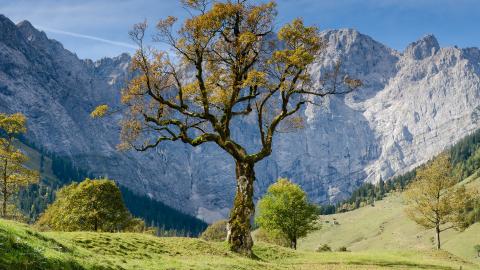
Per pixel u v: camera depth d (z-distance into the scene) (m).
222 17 39.72
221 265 30.73
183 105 42.25
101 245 31.17
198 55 41.31
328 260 45.81
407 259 50.03
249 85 40.41
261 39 42.44
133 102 42.75
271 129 43.28
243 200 42.03
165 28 40.75
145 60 41.16
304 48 40.06
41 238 20.81
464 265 50.25
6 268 14.81
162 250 34.69
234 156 42.34
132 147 42.97
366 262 44.88
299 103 43.47
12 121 55.88
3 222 20.58
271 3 41.34
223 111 43.22
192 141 42.66
